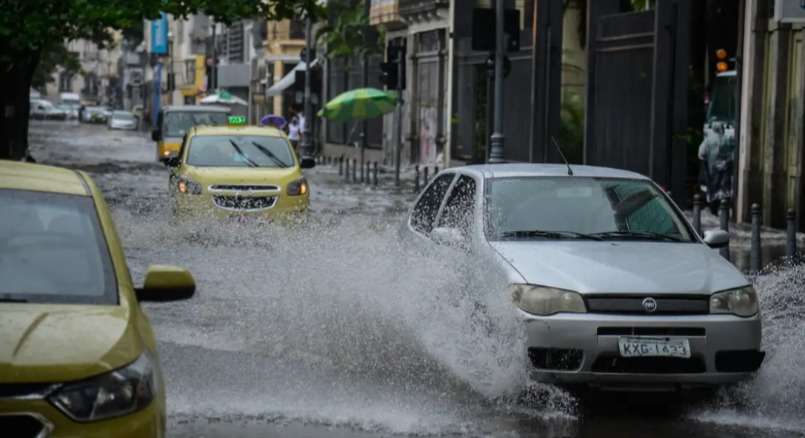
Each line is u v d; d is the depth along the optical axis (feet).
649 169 183.83
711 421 60.13
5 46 201.77
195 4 201.87
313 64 377.30
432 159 324.39
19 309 39.52
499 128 181.16
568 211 70.03
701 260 65.21
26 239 43.29
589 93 204.03
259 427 56.65
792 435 57.67
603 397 64.69
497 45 179.52
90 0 194.70
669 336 60.49
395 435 55.93
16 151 227.81
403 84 251.39
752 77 175.63
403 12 336.49
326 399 62.08
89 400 35.86
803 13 133.08
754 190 176.35
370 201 209.05
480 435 56.24
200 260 117.08
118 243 44.55
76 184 47.16
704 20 202.28
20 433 35.24
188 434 55.06
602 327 60.18
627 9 214.69
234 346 75.25
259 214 141.49
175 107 279.08
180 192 141.79
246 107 565.12
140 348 38.52
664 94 180.55
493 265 64.03
